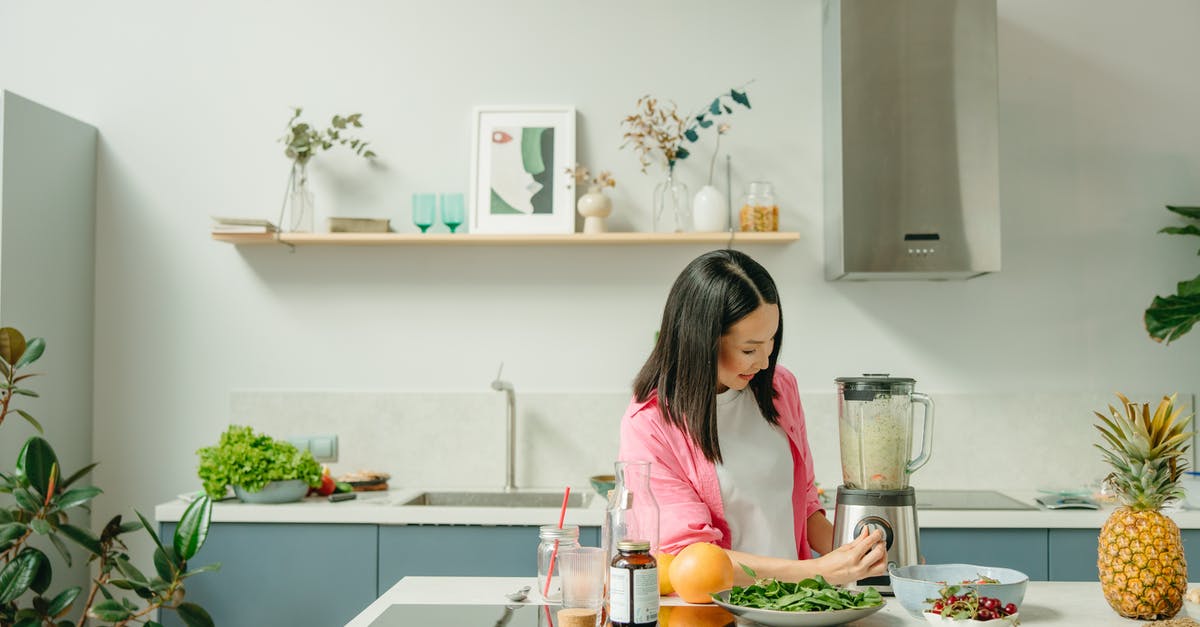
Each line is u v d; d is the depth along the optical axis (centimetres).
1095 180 349
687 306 181
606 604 147
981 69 314
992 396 345
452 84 356
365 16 358
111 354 355
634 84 354
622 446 193
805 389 347
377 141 356
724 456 196
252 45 359
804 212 349
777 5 353
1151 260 347
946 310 347
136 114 360
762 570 165
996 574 158
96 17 361
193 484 352
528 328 352
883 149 314
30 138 320
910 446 177
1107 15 350
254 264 356
